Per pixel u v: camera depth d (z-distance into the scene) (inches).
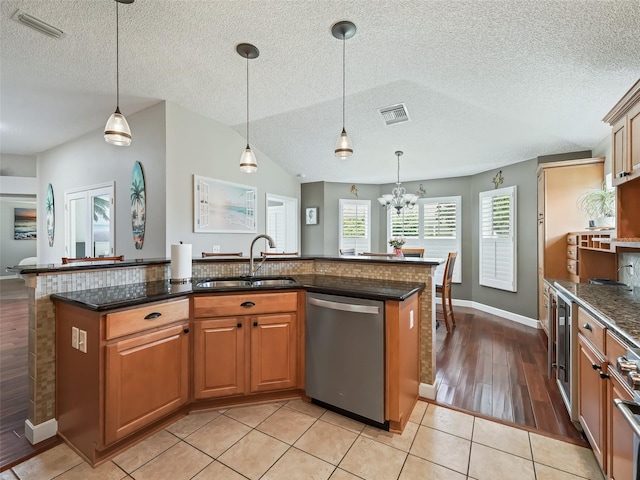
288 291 91.1
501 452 70.7
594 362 65.0
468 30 85.9
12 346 132.0
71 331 71.6
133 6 83.7
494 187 202.5
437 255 233.1
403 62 107.9
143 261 99.3
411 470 65.3
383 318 78.2
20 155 240.1
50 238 219.0
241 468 65.7
